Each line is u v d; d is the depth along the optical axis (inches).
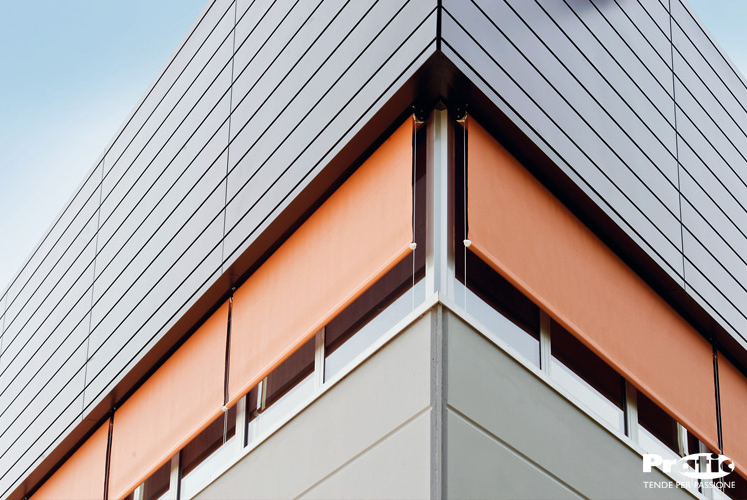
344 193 328.8
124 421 428.5
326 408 299.3
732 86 452.8
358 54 325.1
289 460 306.3
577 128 336.8
